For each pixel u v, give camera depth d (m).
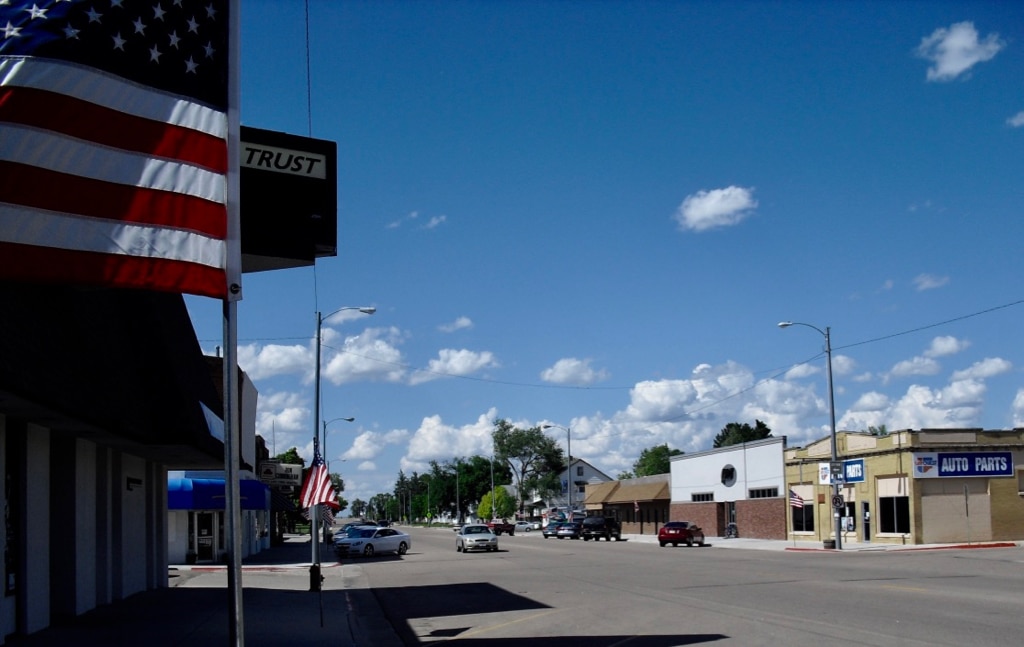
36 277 9.08
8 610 14.62
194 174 9.91
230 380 9.86
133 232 9.52
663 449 163.88
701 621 16.42
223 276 9.91
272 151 18.83
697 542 54.31
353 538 49.25
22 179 9.17
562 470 147.38
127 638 15.44
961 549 40.75
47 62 9.48
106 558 20.75
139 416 16.62
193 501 37.94
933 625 14.92
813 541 53.72
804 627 15.07
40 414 14.24
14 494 14.93
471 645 15.16
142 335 17.36
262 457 62.53
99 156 9.51
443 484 171.75
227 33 10.45
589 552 47.41
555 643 14.71
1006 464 46.50
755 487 61.47
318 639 16.36
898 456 46.44
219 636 16.02
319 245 18.95
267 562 44.50
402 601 24.00
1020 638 13.40
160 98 9.93
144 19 10.01
